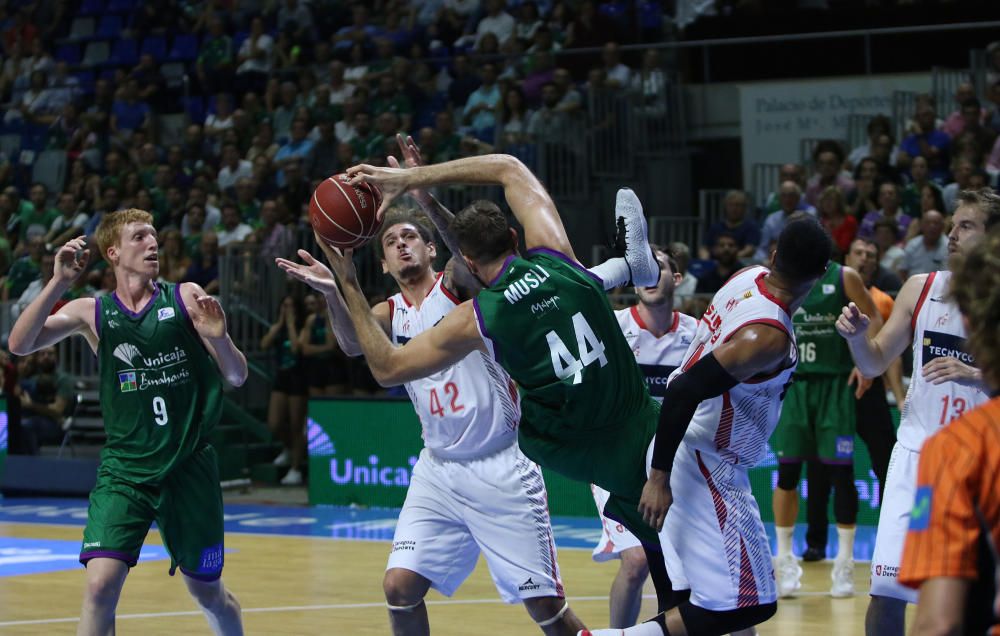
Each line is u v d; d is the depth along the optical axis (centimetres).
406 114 1922
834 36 1781
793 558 973
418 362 517
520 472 616
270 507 1511
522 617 895
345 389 1653
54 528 1399
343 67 2027
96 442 1791
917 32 1745
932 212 1387
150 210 1998
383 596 978
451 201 1678
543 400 529
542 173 1744
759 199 1792
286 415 1675
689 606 530
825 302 1001
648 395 555
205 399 668
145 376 655
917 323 605
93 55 2470
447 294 654
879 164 1591
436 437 623
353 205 549
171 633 848
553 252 526
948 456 298
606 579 1040
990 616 296
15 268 1925
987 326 295
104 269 1886
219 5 2383
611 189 1811
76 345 1778
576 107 1797
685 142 1881
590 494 1395
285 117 2044
